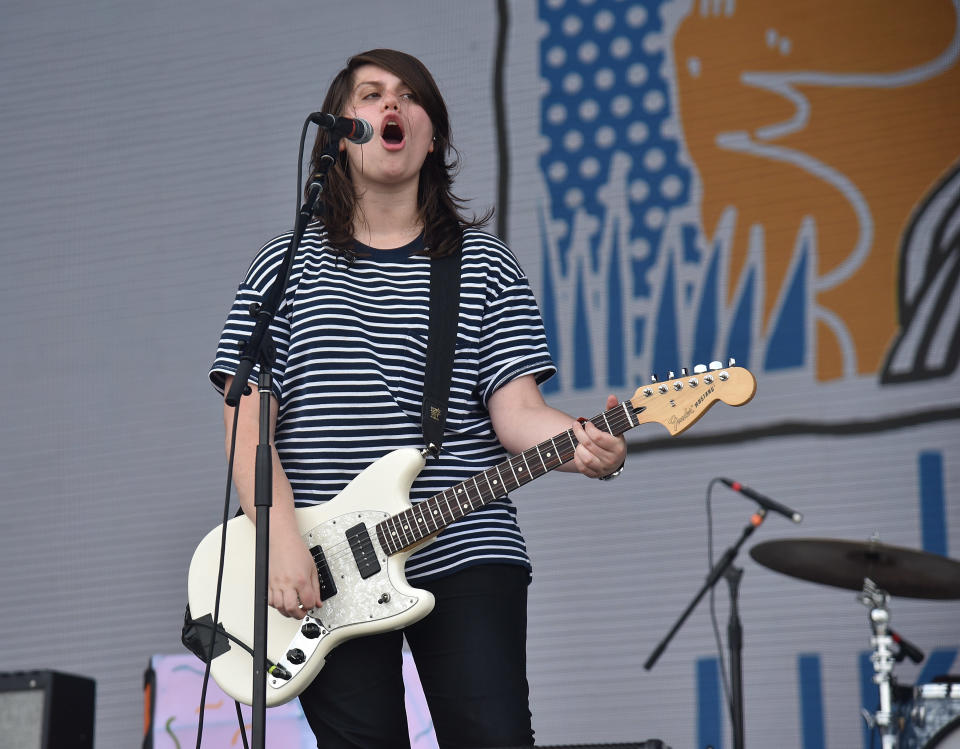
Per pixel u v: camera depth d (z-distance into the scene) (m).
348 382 4.24
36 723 5.05
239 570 4.20
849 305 8.88
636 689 8.72
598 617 8.92
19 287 10.46
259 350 4.06
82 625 9.75
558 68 9.77
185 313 10.18
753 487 8.81
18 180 10.66
